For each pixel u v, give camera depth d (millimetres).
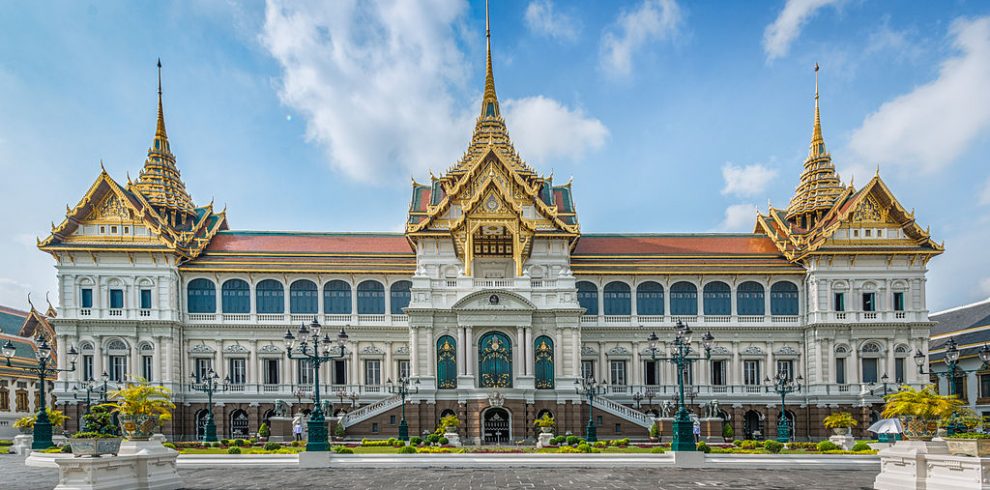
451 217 78625
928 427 41375
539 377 71125
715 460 42438
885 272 77938
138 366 74938
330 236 86562
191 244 80625
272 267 79125
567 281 72875
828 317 77375
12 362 91188
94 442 30938
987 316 89562
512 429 68500
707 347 47969
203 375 77938
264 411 76938
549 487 33531
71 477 28141
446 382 70500
